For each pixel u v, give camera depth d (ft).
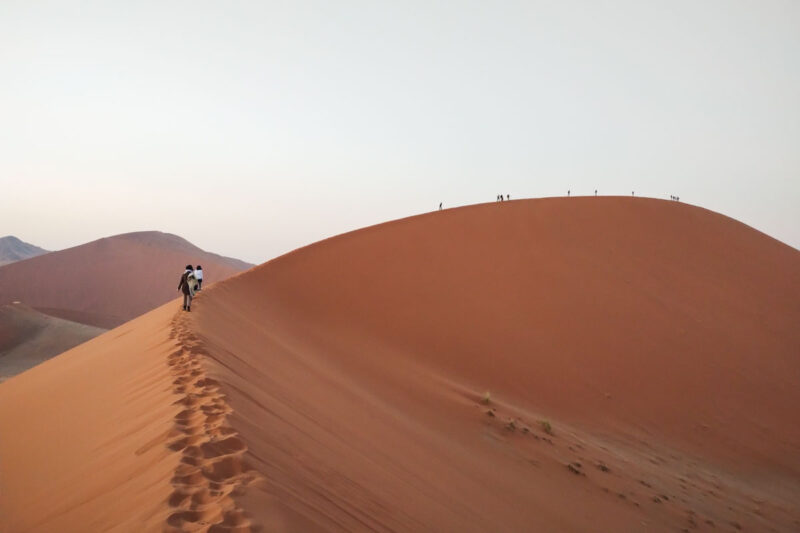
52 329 163.53
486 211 118.42
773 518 47.26
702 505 44.98
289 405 28.14
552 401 62.75
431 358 66.59
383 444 29.58
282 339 54.03
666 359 78.07
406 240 101.45
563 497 36.45
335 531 14.26
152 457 15.87
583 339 78.07
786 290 111.24
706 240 124.88
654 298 94.94
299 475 17.49
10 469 22.66
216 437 16.81
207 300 56.95
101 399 27.86
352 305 78.48
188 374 25.27
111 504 14.15
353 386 44.42
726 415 68.74
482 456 39.09
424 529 19.53
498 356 70.08
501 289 88.07
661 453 56.65
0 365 137.59
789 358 87.40
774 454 63.26
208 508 12.28
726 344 86.17
